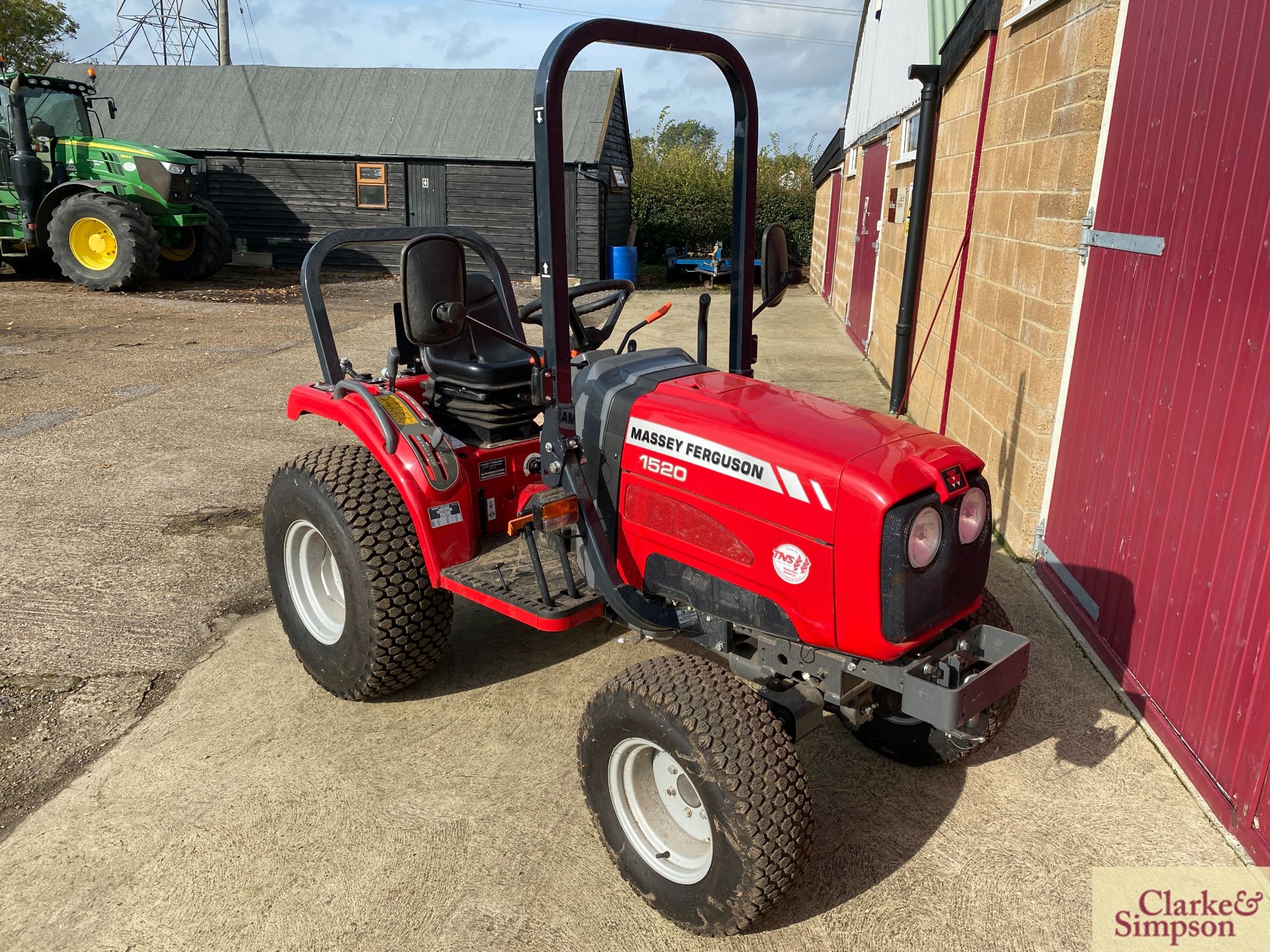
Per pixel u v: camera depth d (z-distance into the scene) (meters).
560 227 2.46
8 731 3.16
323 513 3.09
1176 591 3.09
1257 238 2.68
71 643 3.72
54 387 7.73
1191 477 3.02
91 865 2.57
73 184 13.27
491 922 2.39
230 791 2.88
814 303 15.28
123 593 4.14
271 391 7.78
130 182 13.62
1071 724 3.27
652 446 2.52
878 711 3.01
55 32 32.53
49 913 2.41
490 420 3.27
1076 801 2.88
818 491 2.16
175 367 8.62
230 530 4.82
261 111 18.59
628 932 2.37
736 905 2.16
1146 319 3.39
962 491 2.19
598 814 2.48
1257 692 2.61
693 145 27.64
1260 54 2.71
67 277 14.23
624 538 2.67
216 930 2.36
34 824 2.73
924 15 7.94
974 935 2.37
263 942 2.32
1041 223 4.35
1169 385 3.19
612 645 3.79
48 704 3.31
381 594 3.05
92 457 5.93
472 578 2.94
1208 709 2.88
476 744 3.13
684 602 2.58
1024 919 2.42
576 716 3.29
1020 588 4.25
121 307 12.17
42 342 9.65
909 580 2.11
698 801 2.33
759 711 2.20
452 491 3.04
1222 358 2.85
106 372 8.35
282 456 6.01
